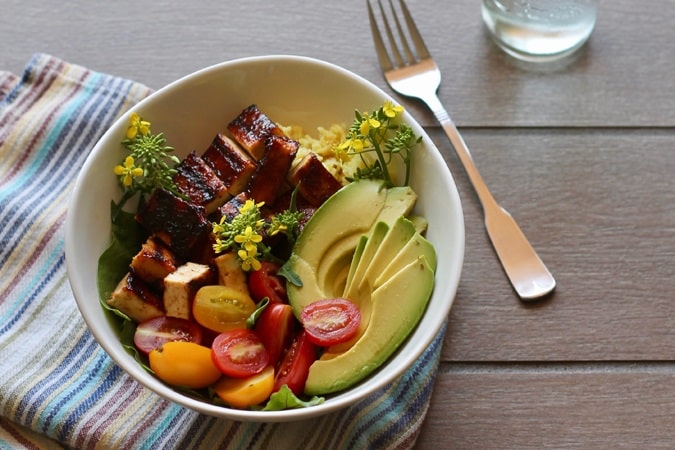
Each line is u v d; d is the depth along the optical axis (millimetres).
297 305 553
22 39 704
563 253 635
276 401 524
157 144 576
